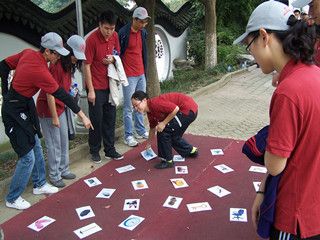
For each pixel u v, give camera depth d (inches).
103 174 189.8
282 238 72.8
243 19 536.7
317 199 70.4
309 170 68.7
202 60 489.1
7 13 231.3
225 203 158.9
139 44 218.1
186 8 489.7
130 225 144.9
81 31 224.8
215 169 191.3
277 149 66.1
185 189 171.8
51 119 169.2
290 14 68.7
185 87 372.2
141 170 192.9
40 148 169.2
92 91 191.6
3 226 147.0
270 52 69.7
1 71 159.6
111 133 205.2
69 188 176.1
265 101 326.0
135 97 184.5
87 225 146.1
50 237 139.6
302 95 64.6
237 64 478.3
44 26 260.5
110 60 191.9
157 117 188.4
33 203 165.3
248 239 134.1
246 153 81.9
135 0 298.2
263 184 80.4
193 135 241.8
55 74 165.6
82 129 230.4
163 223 145.7
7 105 148.7
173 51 467.5
